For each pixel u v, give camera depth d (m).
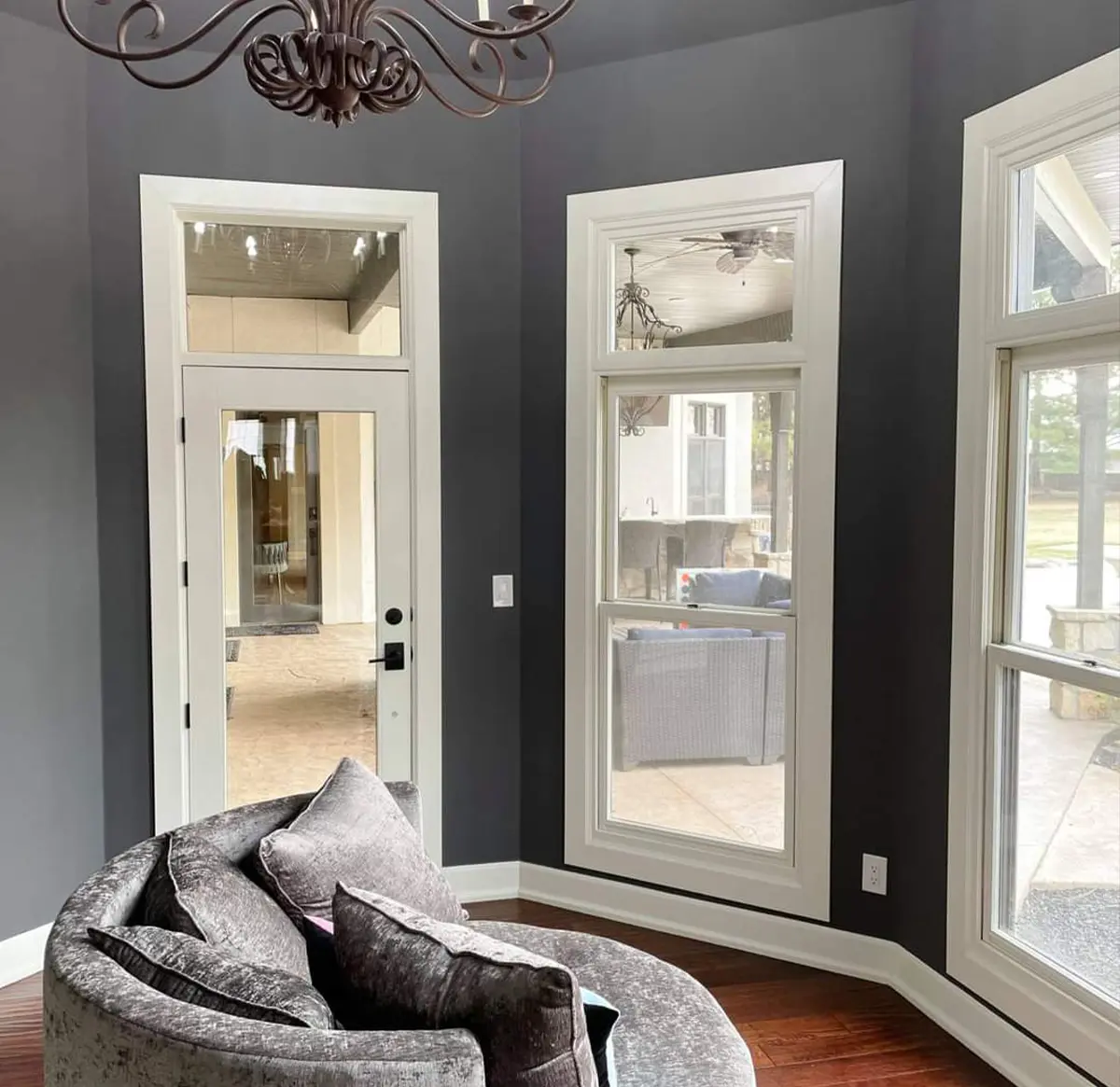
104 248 3.15
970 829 2.61
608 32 3.11
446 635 3.46
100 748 3.22
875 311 2.90
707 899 3.25
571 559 3.39
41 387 3.02
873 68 2.86
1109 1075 2.19
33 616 3.02
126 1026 1.25
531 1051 1.20
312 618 3.41
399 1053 1.16
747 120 3.04
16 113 2.92
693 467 3.25
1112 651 2.23
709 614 3.22
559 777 3.48
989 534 2.54
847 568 2.98
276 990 1.31
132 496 3.21
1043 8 2.32
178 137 3.16
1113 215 2.17
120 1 2.95
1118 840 2.22
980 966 2.58
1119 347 2.19
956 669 2.65
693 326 3.19
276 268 3.36
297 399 3.34
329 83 1.52
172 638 3.26
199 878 1.66
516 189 3.41
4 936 2.98
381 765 3.46
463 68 3.30
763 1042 2.63
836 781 3.02
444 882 2.04
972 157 2.55
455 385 3.41
